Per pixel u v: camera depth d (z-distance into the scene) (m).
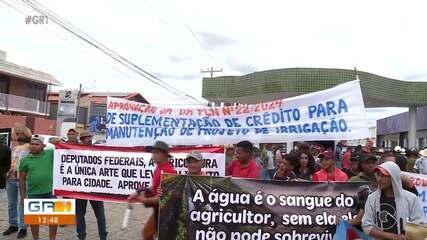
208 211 6.09
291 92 21.66
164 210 6.13
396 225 4.79
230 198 6.09
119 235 9.50
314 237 6.03
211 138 7.90
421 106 25.38
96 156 8.32
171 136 8.05
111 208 13.02
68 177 8.38
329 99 7.30
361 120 7.19
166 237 6.11
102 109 53.03
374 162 6.46
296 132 7.45
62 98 46.62
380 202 4.91
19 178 8.70
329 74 21.22
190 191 6.12
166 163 6.79
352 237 5.55
